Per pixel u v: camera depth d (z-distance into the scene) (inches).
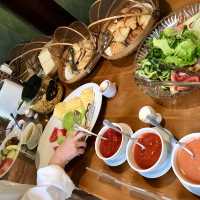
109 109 52.2
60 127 60.1
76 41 68.4
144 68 45.7
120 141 44.3
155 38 47.2
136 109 48.1
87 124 52.7
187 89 40.1
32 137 63.9
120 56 53.2
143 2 56.1
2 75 76.2
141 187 41.3
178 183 37.9
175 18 47.9
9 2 76.9
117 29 57.4
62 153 51.3
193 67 40.9
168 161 38.7
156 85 43.8
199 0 46.9
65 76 65.0
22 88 71.4
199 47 40.9
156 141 39.4
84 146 50.6
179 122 41.4
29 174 60.7
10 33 82.8
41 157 59.5
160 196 38.8
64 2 83.0
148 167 38.9
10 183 53.6
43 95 67.1
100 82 57.1
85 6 85.4
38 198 47.6
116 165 45.1
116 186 44.4
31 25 84.6
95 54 59.6
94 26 64.1
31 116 69.7
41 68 75.4
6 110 71.2
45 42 80.8
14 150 64.3
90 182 48.5
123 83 52.4
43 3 81.8
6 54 85.5
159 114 43.6
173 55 42.3
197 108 40.6
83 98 55.9
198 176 33.8
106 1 65.1
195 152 34.9
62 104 59.6
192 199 36.1
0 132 72.4
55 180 48.4
